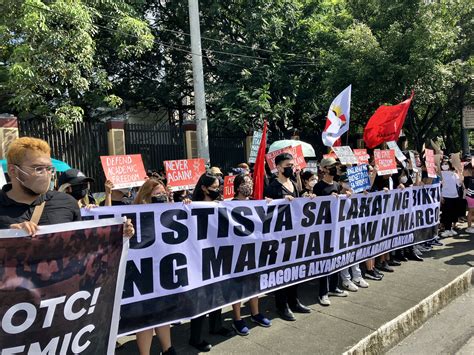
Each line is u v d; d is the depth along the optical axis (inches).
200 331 141.1
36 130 346.9
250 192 167.3
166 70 639.8
